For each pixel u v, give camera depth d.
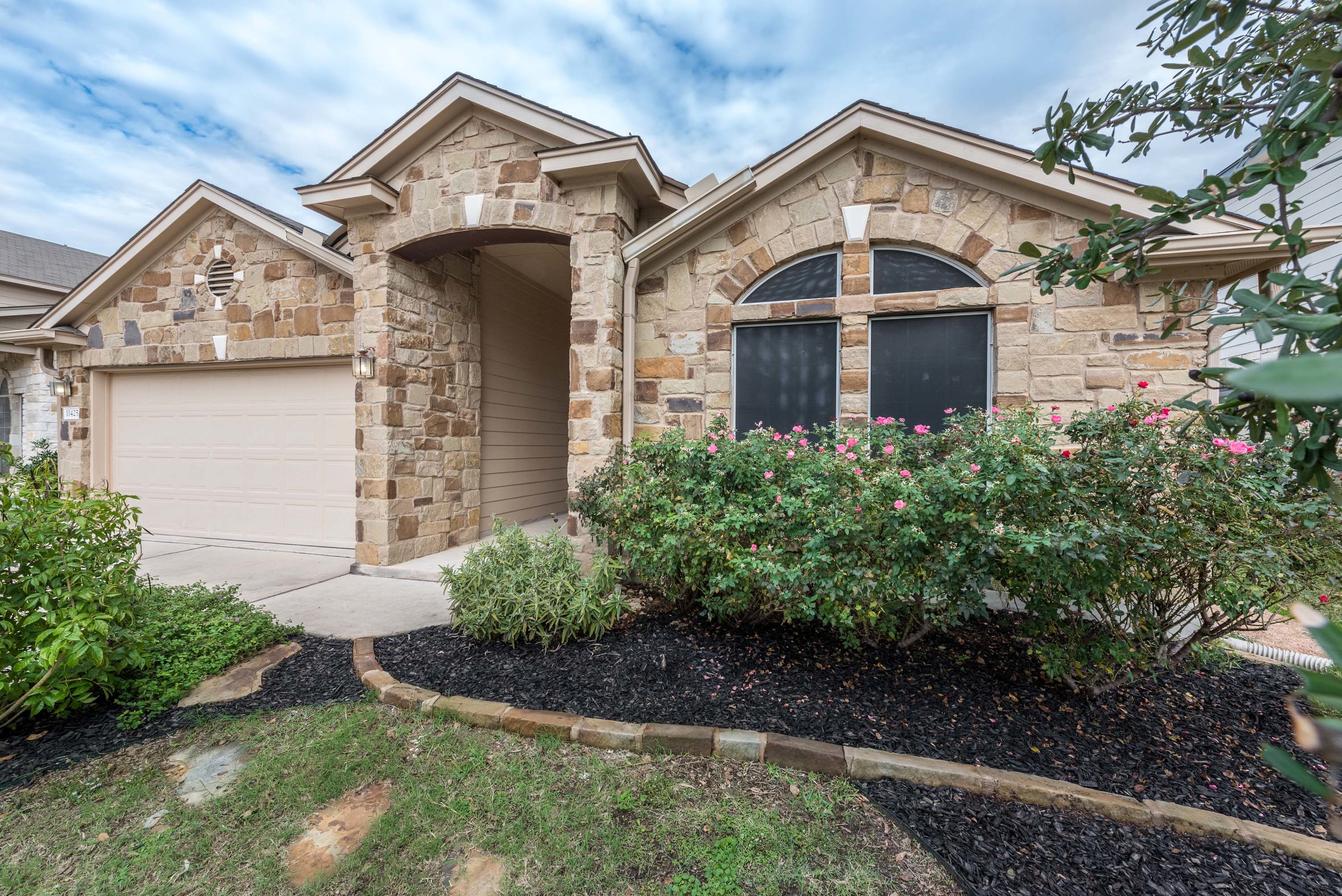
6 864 1.87
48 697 2.40
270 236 6.35
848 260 4.48
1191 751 2.36
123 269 6.73
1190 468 2.52
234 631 3.39
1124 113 1.79
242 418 6.69
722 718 2.58
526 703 2.73
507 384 7.49
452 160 5.21
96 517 2.85
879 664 3.08
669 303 4.90
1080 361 4.01
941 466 2.95
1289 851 1.85
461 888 1.79
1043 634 2.90
